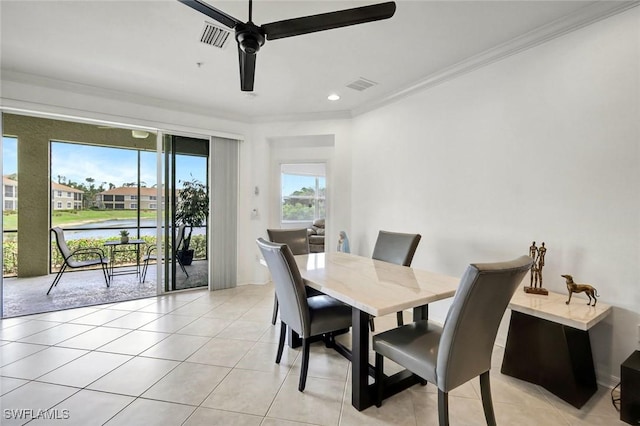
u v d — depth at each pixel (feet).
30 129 15.81
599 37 6.55
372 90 11.31
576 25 6.83
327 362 7.55
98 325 9.61
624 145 6.24
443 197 9.96
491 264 4.25
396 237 9.40
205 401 5.94
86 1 6.40
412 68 9.50
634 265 6.12
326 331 6.58
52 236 16.66
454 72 9.41
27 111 10.21
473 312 4.38
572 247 6.99
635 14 6.08
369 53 8.56
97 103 11.17
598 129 6.58
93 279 15.75
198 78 10.27
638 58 6.05
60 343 8.34
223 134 13.79
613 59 6.36
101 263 14.70
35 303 11.82
